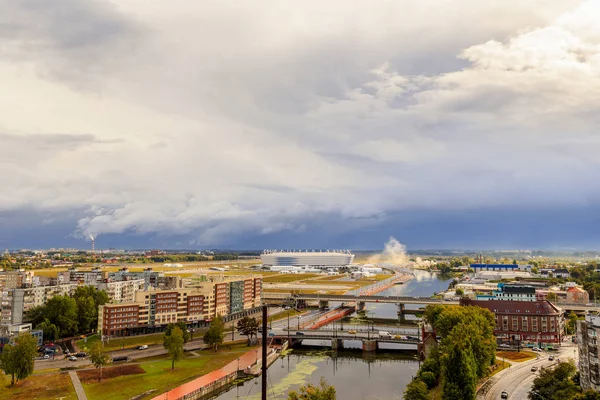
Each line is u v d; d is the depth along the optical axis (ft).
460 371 555.28
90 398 649.61
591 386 555.28
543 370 621.31
